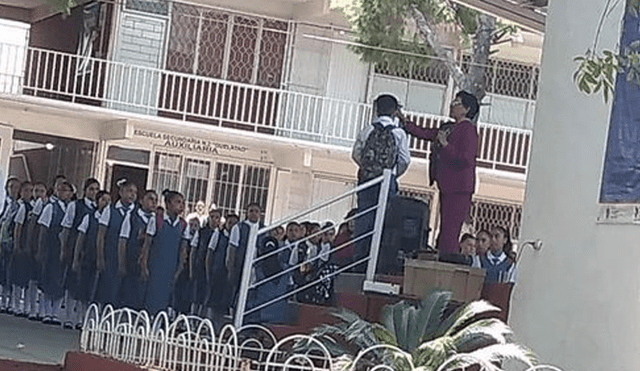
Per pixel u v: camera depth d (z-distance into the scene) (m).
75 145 27.94
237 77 27.38
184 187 27.23
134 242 17.31
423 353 9.35
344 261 13.67
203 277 17.47
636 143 10.22
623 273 10.20
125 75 26.94
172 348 10.15
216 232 17.42
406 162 13.38
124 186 17.64
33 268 18.16
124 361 10.42
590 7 10.98
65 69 27.48
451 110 13.33
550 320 10.90
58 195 18.17
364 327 9.88
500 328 9.77
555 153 11.20
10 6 29.33
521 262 11.41
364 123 27.45
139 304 17.33
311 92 27.45
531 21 14.49
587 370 10.39
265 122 27.31
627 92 10.33
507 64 27.80
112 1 26.97
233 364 9.78
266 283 13.71
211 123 27.19
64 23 28.34
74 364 11.27
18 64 27.27
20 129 27.38
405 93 27.67
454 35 24.05
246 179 27.50
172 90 27.00
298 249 15.62
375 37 23.19
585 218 10.73
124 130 26.70
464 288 11.79
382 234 13.12
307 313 12.18
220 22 27.30
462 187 12.84
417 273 11.85
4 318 18.14
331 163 27.62
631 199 10.20
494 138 27.70
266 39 27.42
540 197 11.30
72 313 17.94
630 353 9.96
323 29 27.38
